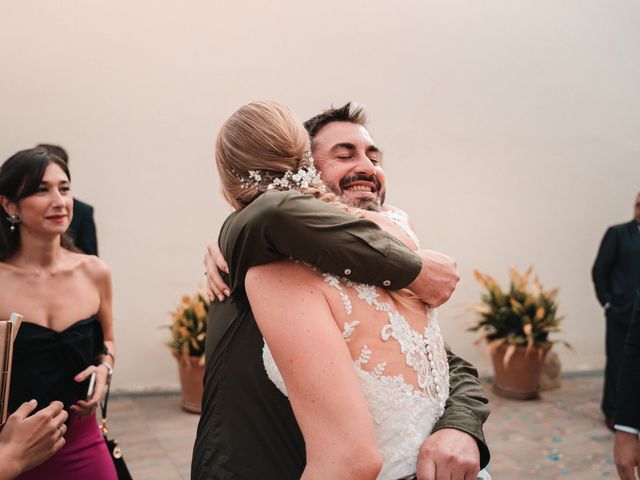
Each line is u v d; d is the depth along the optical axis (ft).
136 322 16.47
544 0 19.93
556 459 12.66
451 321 19.48
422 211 19.01
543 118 20.17
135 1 15.92
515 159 19.95
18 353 5.69
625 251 14.64
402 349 3.31
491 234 19.81
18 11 15.03
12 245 6.04
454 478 3.08
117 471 6.68
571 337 20.92
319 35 17.58
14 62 15.07
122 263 16.28
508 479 11.62
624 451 5.74
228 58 16.79
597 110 20.79
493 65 19.49
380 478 3.11
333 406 2.82
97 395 6.18
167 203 16.56
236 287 3.42
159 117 16.33
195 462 3.71
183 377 15.20
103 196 16.01
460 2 18.99
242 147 3.58
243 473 3.39
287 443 3.35
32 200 5.84
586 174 20.83
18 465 4.35
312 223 3.00
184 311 15.29
